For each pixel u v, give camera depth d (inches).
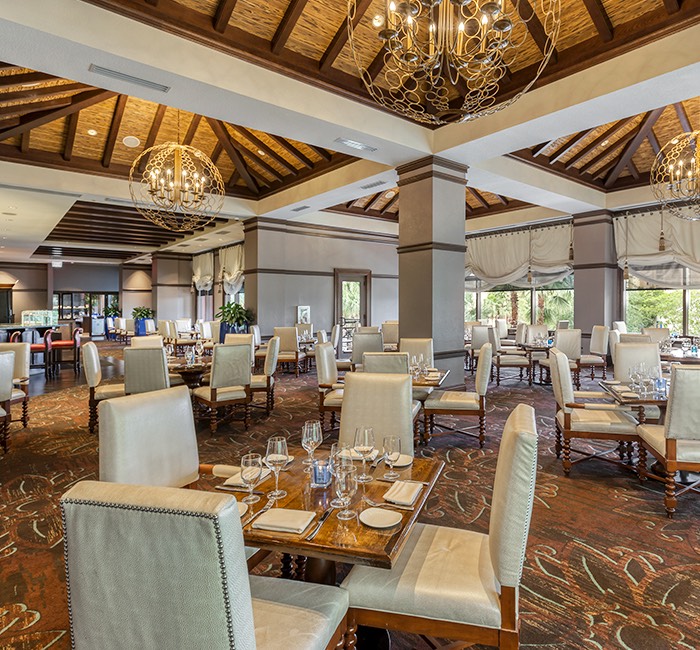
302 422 229.1
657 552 108.0
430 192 261.6
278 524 62.8
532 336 379.6
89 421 216.8
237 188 397.4
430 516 126.6
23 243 513.7
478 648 77.1
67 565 41.7
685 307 365.4
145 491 39.7
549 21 190.5
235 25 183.3
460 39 111.1
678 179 261.7
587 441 197.2
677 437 124.0
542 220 429.4
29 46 150.1
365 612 64.2
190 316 660.7
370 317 502.6
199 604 37.9
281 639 52.6
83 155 305.6
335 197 352.5
